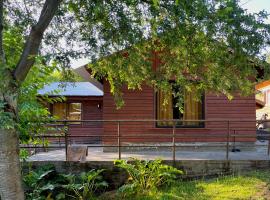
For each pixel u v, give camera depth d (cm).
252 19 600
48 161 927
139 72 808
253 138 1254
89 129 1839
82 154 935
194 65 714
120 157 972
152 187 871
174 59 757
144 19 731
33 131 767
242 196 793
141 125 1267
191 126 1266
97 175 881
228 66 665
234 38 612
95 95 1795
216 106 1266
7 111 604
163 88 794
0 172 613
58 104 1841
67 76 785
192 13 594
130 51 787
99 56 788
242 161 962
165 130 1264
